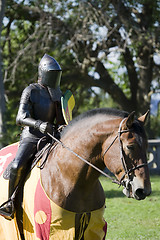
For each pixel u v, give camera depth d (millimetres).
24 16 34906
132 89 40469
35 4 32594
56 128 7414
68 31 32438
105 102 50719
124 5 32406
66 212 6285
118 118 6270
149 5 35125
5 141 24047
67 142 6645
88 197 6461
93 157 6324
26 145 7070
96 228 6586
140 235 10789
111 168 6043
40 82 7387
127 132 5926
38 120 6848
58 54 33031
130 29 31109
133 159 5777
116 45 35688
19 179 6918
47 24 31797
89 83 38562
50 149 6926
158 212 13500
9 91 36125
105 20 30391
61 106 7414
